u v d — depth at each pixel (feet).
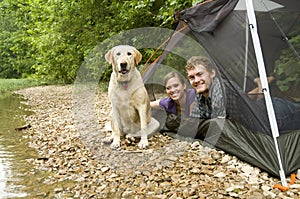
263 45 13.97
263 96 12.15
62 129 20.13
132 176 12.04
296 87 14.26
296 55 14.14
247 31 12.76
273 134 11.56
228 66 13.30
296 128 12.34
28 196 10.66
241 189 10.43
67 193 10.87
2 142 17.61
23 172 12.89
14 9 57.88
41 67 48.44
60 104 33.50
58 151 15.42
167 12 25.08
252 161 12.18
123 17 34.06
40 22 43.96
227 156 13.24
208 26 13.93
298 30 14.80
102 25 38.24
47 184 11.67
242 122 12.89
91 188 11.16
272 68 14.20
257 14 13.96
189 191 10.40
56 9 39.88
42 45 42.37
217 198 9.89
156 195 10.37
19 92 53.93
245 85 12.67
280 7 14.29
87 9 38.45
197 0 19.49
